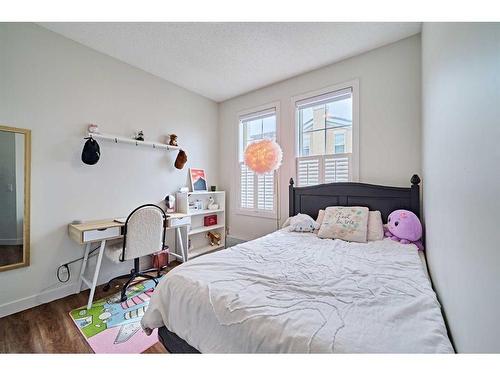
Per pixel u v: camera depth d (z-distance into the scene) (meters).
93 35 2.16
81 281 2.31
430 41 1.41
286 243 1.97
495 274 0.47
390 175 2.33
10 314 1.89
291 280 1.19
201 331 1.02
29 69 1.98
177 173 3.27
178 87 3.28
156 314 1.23
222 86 3.30
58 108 2.16
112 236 2.19
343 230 2.13
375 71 2.39
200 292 1.09
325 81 2.73
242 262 1.46
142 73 2.83
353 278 1.22
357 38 2.20
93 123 2.39
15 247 1.94
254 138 3.56
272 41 2.24
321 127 2.87
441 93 1.06
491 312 0.49
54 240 2.14
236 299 0.99
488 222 0.51
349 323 0.80
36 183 2.04
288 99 3.07
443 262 1.03
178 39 2.21
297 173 3.01
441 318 0.84
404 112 2.24
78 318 1.84
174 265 3.10
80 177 2.31
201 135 3.62
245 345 0.85
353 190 2.47
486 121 0.53
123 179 2.66
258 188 3.42
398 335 0.74
